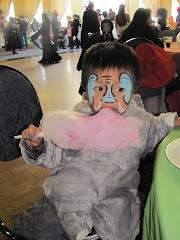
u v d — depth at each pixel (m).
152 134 0.88
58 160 0.78
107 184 0.77
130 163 0.80
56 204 0.75
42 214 0.92
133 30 1.88
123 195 0.80
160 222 0.50
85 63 0.75
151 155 1.17
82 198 0.72
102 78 0.72
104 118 0.67
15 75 0.92
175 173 0.64
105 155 0.76
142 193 0.97
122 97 0.73
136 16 1.86
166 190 0.57
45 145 0.77
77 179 0.74
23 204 1.54
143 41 1.74
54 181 0.76
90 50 0.76
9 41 9.09
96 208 0.77
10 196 1.61
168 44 2.81
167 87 1.63
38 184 1.74
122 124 0.67
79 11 12.65
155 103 1.78
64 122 0.70
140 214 0.87
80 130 0.67
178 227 0.48
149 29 1.90
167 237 0.48
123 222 0.78
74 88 4.07
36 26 11.15
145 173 1.11
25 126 0.96
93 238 0.81
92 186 0.75
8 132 0.89
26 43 10.67
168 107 1.60
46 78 4.84
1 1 12.20
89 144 0.69
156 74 1.55
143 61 1.57
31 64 6.57
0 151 0.87
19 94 0.93
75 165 0.77
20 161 2.03
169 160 0.64
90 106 0.81
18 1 12.33
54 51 6.71
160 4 12.09
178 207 0.52
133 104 0.85
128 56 0.73
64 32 10.91
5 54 8.88
